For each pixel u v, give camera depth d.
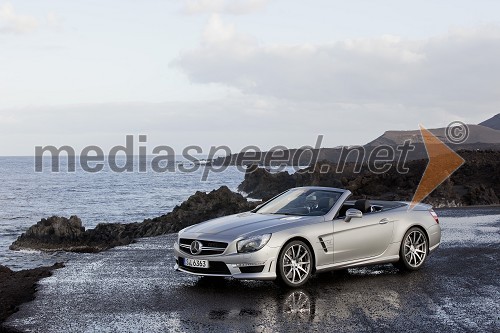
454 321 6.41
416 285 8.40
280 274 8.09
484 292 7.91
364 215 9.15
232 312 6.85
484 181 29.16
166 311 6.91
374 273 9.38
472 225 16.20
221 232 8.31
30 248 27.70
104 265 10.22
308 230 8.41
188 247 8.46
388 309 6.97
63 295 7.80
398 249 9.39
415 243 9.63
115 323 6.39
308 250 8.38
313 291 8.02
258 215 9.15
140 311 6.93
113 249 12.31
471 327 6.17
